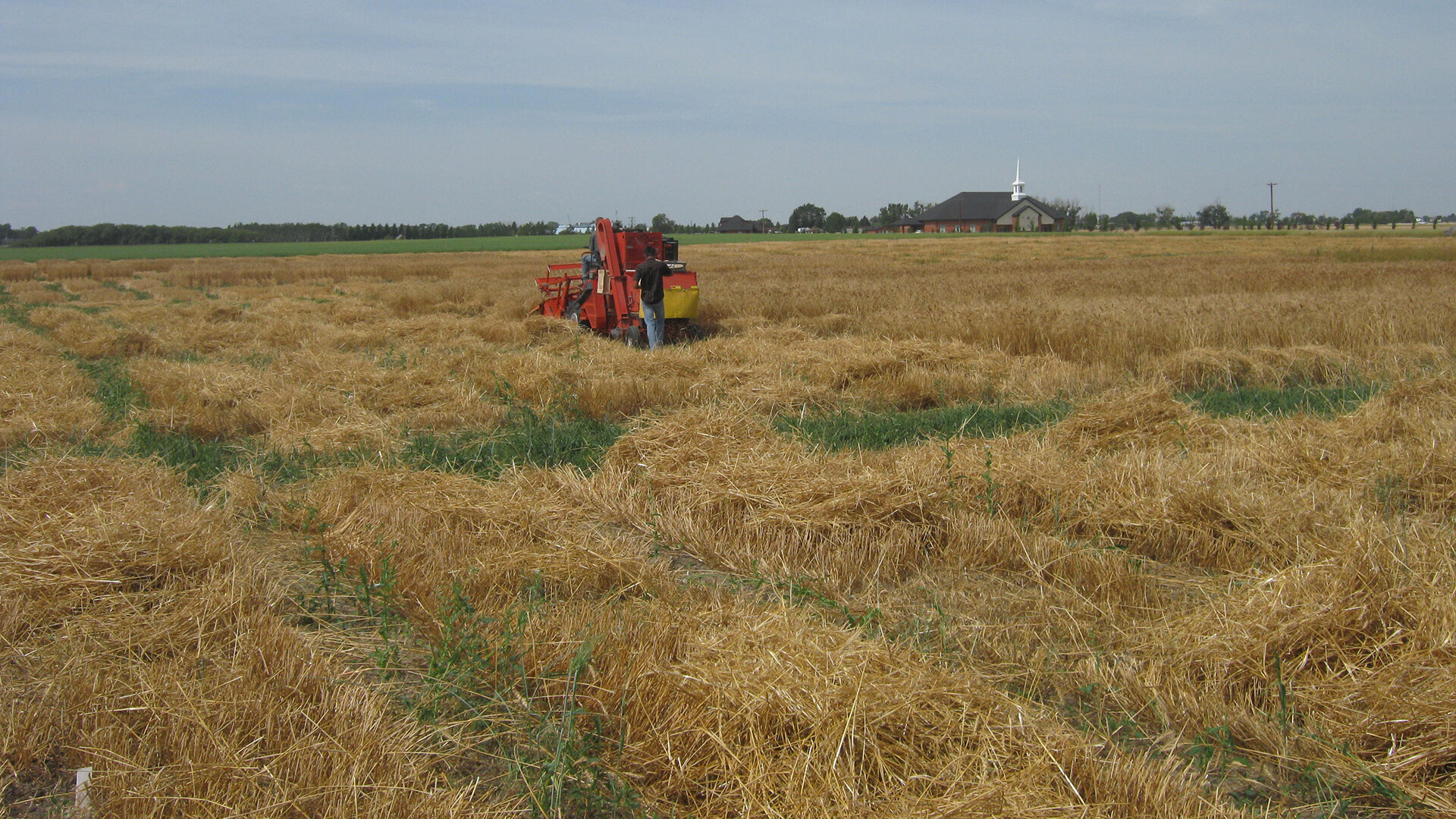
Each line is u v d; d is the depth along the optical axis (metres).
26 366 10.95
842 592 4.57
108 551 4.47
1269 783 3.10
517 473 6.51
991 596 4.49
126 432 7.99
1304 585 3.97
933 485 5.46
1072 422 7.46
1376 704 3.24
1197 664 3.71
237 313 19.86
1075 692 3.65
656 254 14.01
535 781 3.04
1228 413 8.68
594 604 4.30
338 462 7.07
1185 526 5.04
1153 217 145.62
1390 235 83.00
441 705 3.44
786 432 7.96
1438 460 5.78
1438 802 2.88
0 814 2.86
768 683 3.16
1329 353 10.84
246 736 3.10
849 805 2.74
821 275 31.61
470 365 10.60
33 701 3.47
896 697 3.13
